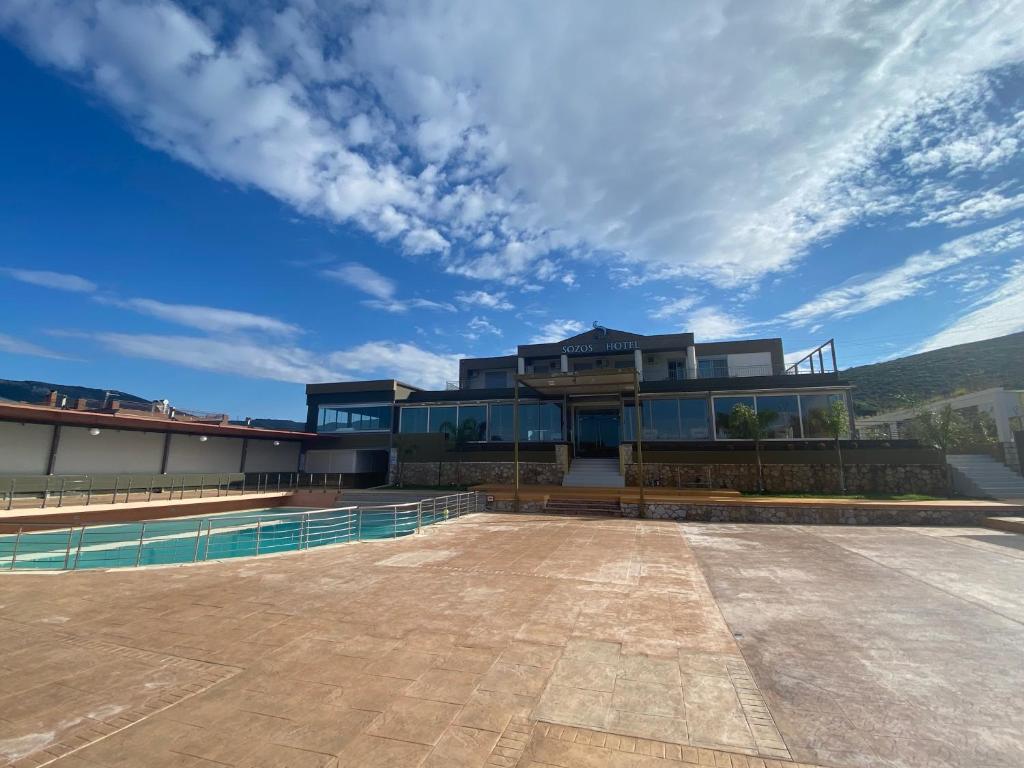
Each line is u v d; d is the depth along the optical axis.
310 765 3.30
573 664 4.95
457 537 13.12
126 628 6.07
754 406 25.20
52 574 8.88
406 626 6.09
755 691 4.39
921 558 10.22
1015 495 18.98
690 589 7.82
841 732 3.73
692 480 23.53
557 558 10.31
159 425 24.27
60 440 22.25
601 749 3.50
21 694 4.36
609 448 29.83
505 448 27.08
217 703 4.17
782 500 17.31
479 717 3.93
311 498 24.84
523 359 37.28
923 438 21.56
